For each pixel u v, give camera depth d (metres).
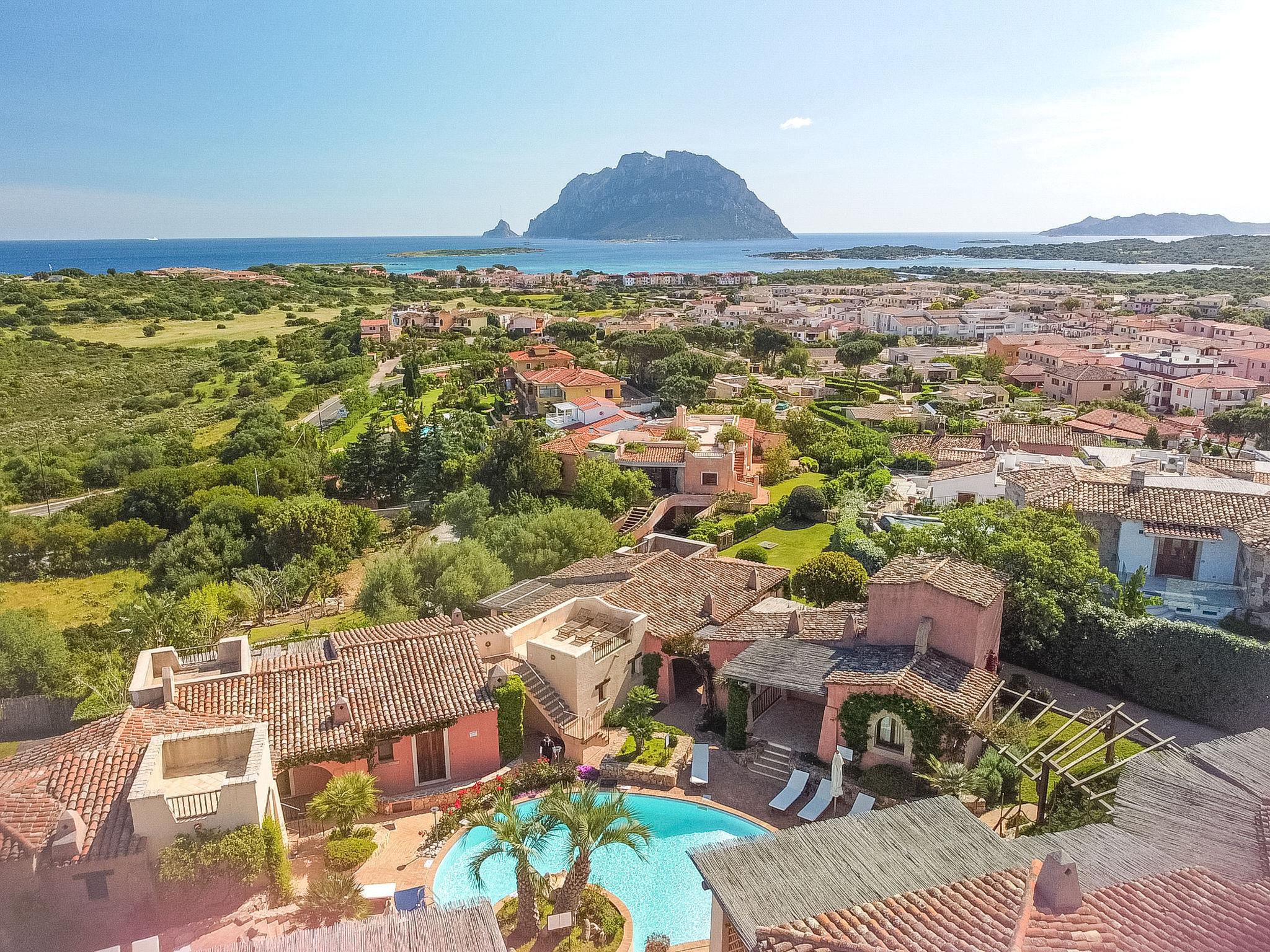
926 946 13.64
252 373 145.25
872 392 131.25
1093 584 36.44
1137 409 119.69
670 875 25.23
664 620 37.31
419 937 16.33
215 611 49.09
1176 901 14.84
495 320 184.50
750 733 32.28
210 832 21.92
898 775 27.91
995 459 65.88
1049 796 27.09
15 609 61.84
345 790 25.89
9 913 20.41
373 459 84.12
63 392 134.38
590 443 77.62
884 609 31.44
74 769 23.36
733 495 69.44
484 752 30.78
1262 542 35.28
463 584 47.41
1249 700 30.75
